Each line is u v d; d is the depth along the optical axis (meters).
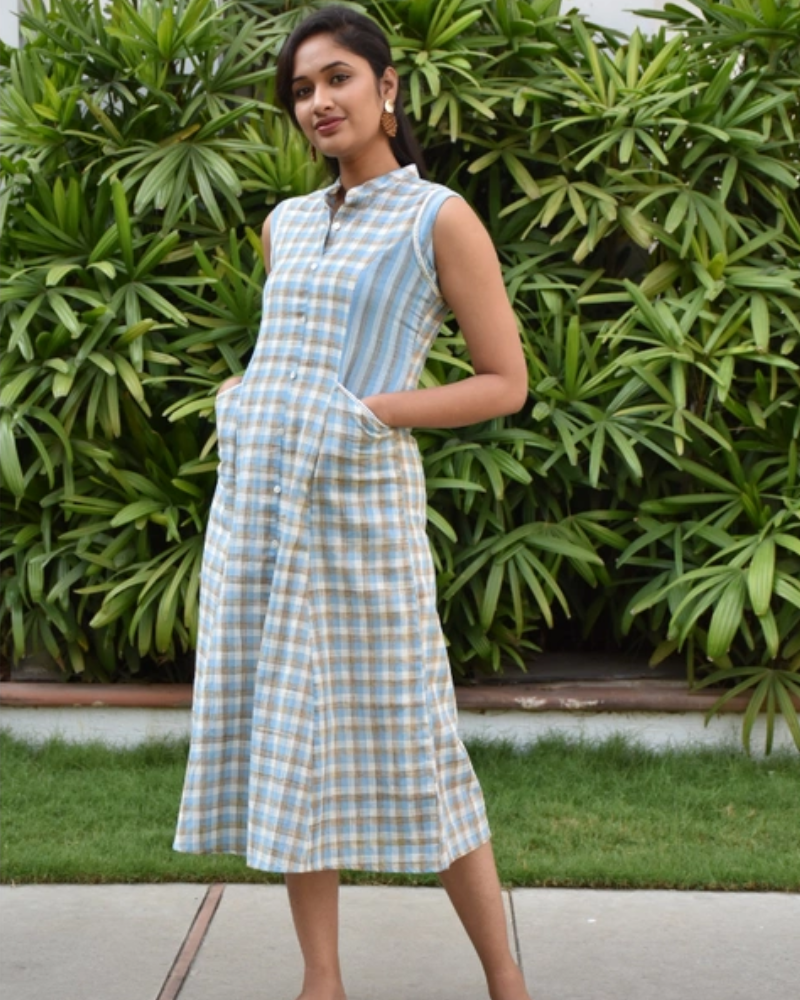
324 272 2.29
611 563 4.55
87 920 3.00
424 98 4.31
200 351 4.29
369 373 2.28
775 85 4.38
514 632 4.32
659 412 4.22
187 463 4.11
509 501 4.32
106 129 4.30
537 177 4.59
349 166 2.38
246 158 4.41
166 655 4.24
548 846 3.41
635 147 4.30
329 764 2.26
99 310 4.02
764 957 2.82
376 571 2.25
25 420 4.11
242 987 2.68
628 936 2.92
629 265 4.73
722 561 4.20
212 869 3.23
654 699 4.12
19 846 3.36
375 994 2.65
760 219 4.61
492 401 2.31
